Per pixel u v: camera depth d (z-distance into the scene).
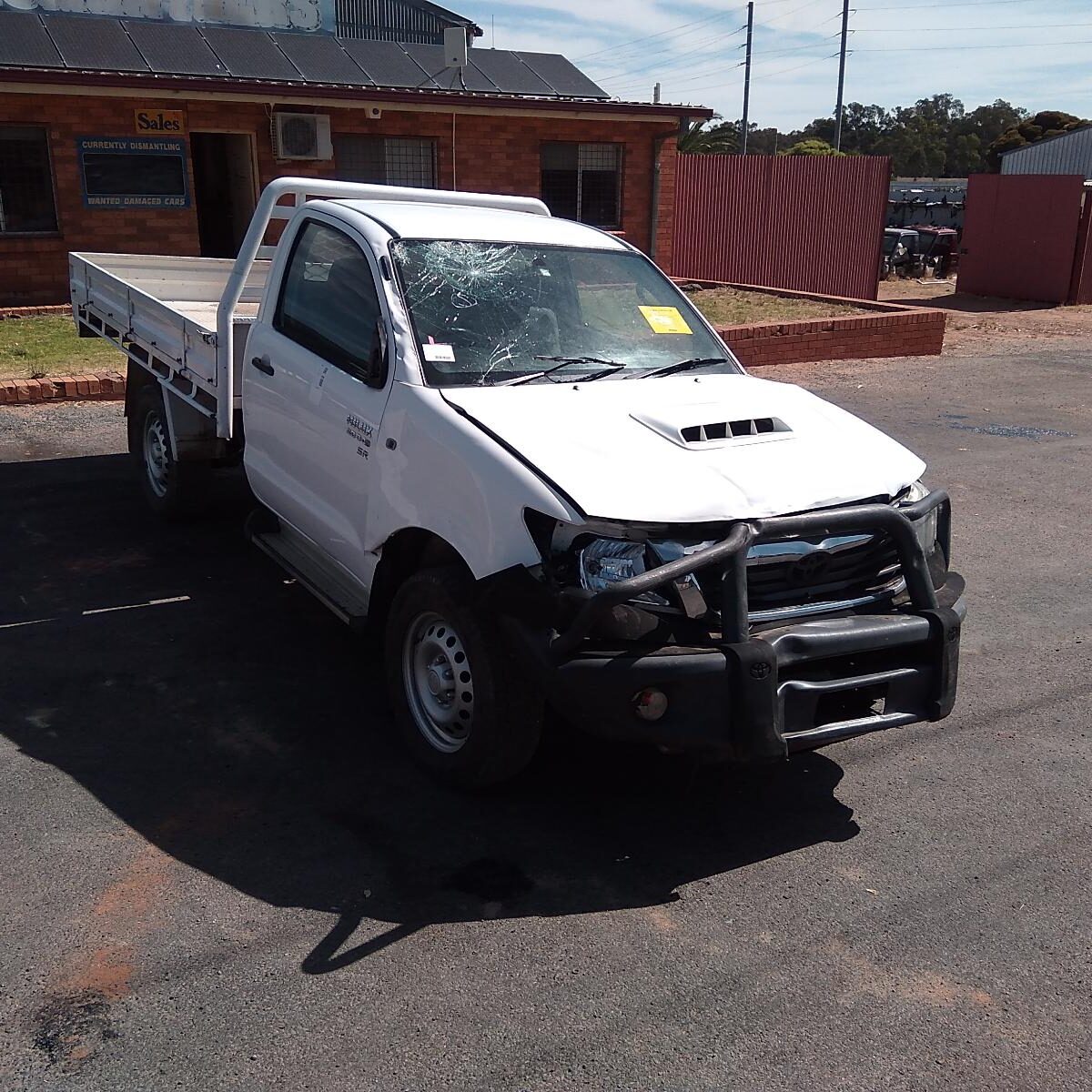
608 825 4.04
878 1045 2.99
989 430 10.95
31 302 16.12
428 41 29.06
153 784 4.15
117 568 6.44
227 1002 3.05
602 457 3.87
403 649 4.31
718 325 15.47
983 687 5.32
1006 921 3.55
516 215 5.55
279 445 5.38
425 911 3.49
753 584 3.80
